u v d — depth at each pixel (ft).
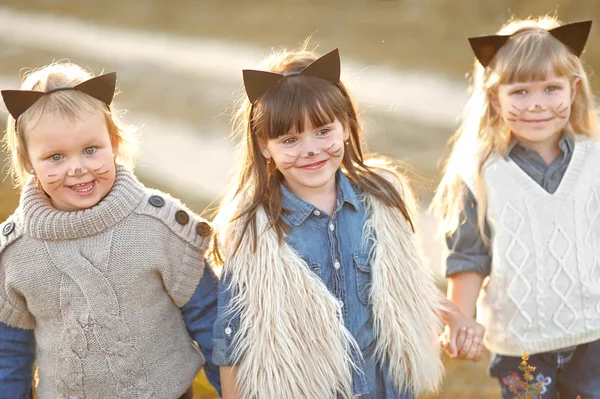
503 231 14.66
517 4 65.62
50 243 12.42
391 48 65.05
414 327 12.80
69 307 12.38
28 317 12.87
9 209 32.91
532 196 14.51
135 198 12.72
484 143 14.94
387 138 43.21
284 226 12.67
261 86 12.42
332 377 12.39
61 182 12.16
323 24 76.89
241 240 12.58
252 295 12.44
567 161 14.51
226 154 44.65
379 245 12.78
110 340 12.44
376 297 12.65
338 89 12.64
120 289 12.46
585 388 14.69
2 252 12.59
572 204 14.43
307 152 12.27
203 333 13.23
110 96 12.55
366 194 13.12
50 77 12.41
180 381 12.95
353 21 76.13
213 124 51.29
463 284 15.10
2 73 71.10
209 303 13.26
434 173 36.99
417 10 73.61
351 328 12.66
